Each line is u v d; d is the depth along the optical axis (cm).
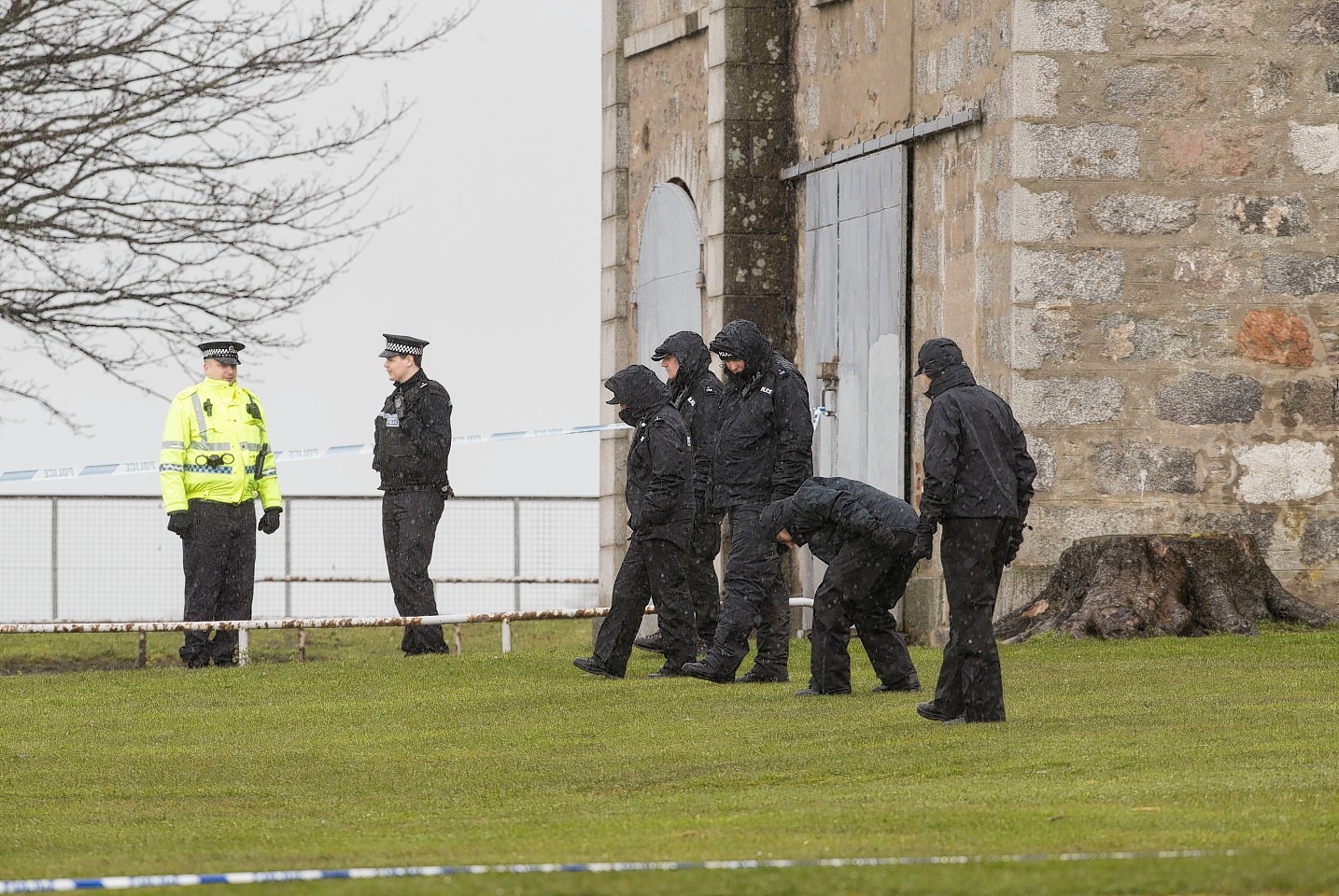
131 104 7375
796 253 6931
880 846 2559
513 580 8019
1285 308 5709
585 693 4578
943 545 3784
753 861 2431
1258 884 2150
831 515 4300
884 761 3444
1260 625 5428
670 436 4772
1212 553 5434
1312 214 5719
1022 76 5634
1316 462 5709
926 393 3803
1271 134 5706
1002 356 5688
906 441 6178
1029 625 5438
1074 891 2145
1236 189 5697
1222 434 5681
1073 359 5641
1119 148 5666
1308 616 5469
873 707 4109
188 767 3766
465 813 3159
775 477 4503
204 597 5797
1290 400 5706
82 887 2325
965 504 3738
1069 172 5647
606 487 8050
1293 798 2883
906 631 5962
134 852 2777
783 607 4650
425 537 5922
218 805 3350
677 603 4844
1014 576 5578
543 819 3028
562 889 2192
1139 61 5672
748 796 3186
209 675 5272
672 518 4803
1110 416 5650
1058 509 5622
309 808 3284
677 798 3219
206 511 5784
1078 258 5644
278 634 7969
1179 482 5666
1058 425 5628
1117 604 5331
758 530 4556
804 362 6825
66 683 5147
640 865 2386
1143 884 2169
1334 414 5712
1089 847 2500
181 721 4425
